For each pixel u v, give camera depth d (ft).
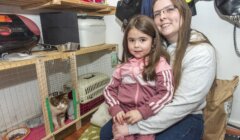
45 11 5.78
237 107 5.01
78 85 5.57
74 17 5.25
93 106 6.14
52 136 4.81
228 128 4.85
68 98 5.27
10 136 4.76
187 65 3.11
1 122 5.04
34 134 4.88
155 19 3.48
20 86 5.38
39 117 5.60
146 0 4.69
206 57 3.01
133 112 3.11
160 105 3.07
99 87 6.20
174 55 3.37
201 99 3.10
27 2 4.78
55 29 5.26
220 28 4.84
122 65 3.64
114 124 3.35
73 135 5.42
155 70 3.27
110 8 6.21
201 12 4.98
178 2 3.16
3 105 5.05
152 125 3.07
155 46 3.41
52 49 5.17
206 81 3.02
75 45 5.17
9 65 3.71
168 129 3.24
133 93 3.37
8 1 4.57
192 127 3.25
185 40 3.21
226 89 4.26
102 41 6.43
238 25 4.54
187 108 3.05
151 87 3.33
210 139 4.26
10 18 4.31
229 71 4.96
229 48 4.84
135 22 3.35
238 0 4.18
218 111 4.14
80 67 6.95
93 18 6.00
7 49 4.09
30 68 5.54
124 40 3.63
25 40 4.43
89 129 5.53
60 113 4.96
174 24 3.25
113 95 3.59
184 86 3.07
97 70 7.31
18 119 5.41
